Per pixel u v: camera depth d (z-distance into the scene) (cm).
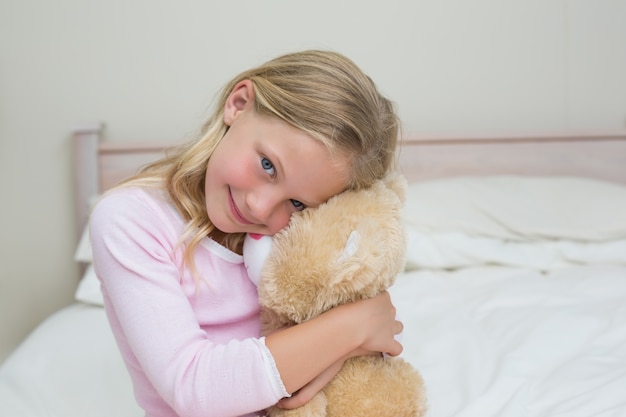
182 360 67
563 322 126
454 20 215
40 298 213
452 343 121
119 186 80
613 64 221
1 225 208
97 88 206
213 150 77
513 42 218
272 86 73
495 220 176
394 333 80
